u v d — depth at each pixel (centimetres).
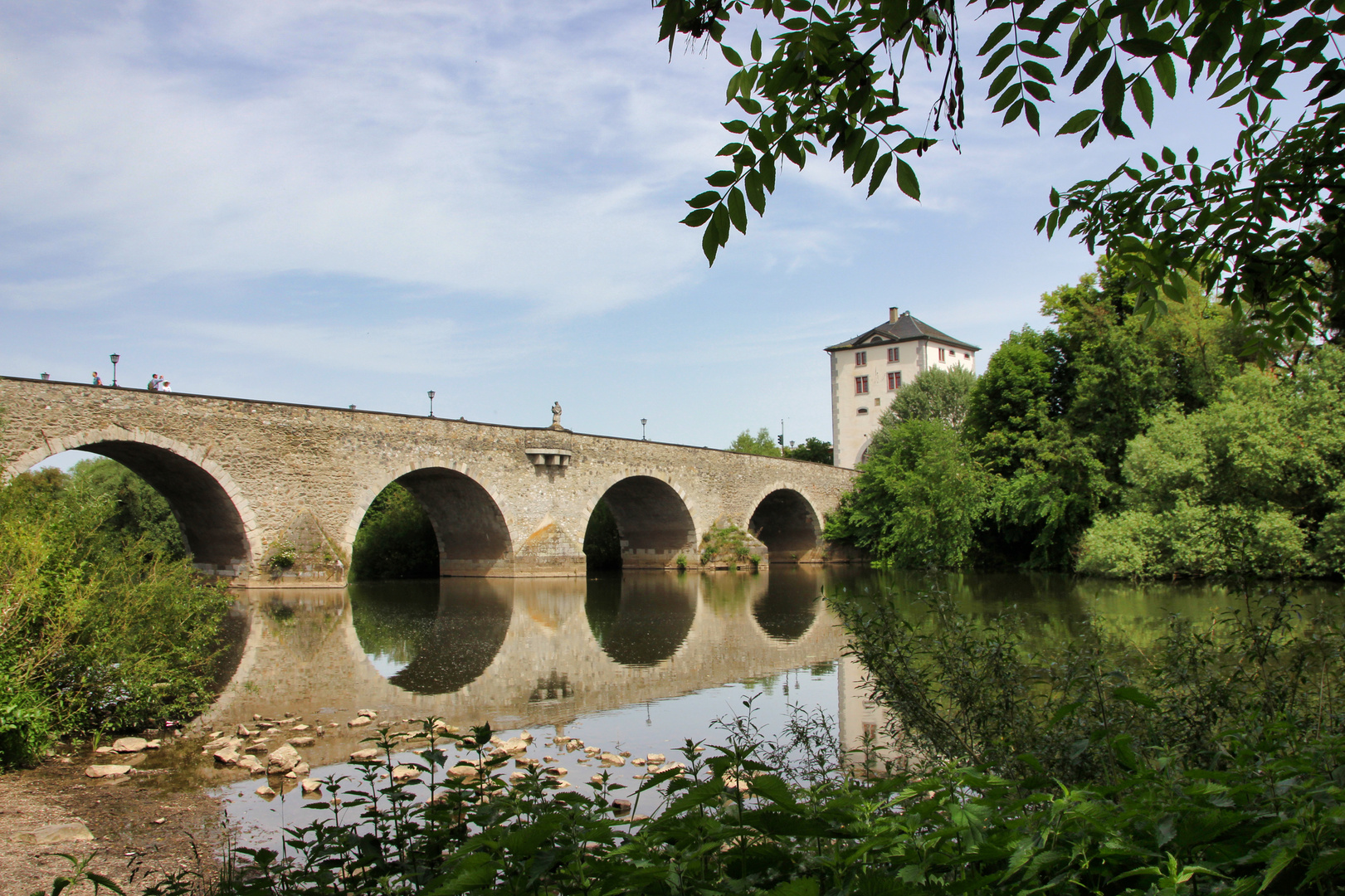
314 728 1024
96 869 598
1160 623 1534
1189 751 440
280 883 364
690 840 268
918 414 5588
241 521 2692
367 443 2998
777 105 380
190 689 1143
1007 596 2362
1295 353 2645
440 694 1220
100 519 1102
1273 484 2492
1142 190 534
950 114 341
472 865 261
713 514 4350
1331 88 389
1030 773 466
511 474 3488
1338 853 205
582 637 1808
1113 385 3216
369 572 4078
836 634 1834
